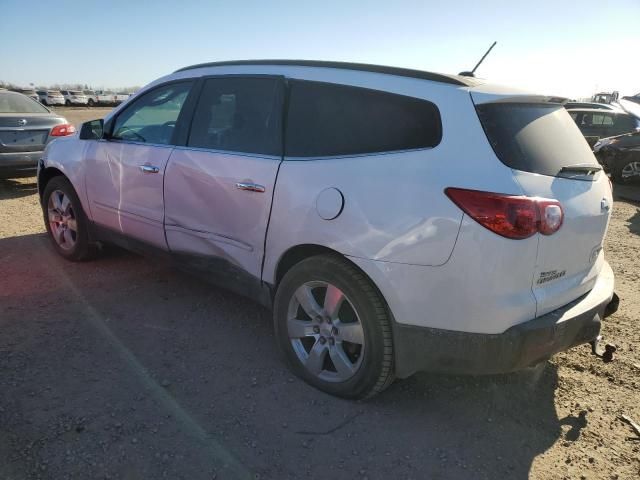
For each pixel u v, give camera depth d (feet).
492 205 8.01
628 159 38.27
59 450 8.23
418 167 8.69
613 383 11.10
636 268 18.69
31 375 10.25
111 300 13.94
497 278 8.12
